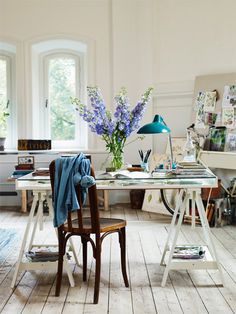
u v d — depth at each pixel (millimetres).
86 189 3742
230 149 6324
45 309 3510
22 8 7527
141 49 7383
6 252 4992
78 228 3721
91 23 7516
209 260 4090
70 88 8016
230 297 3705
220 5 6750
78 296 3762
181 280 4105
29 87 7652
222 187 6312
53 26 7543
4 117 7809
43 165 7410
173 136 7250
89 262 4637
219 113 6551
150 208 7023
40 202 4137
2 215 6898
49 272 4359
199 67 6980
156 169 4281
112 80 7480
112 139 4418
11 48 7785
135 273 4289
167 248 4473
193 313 3408
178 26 7113
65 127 8062
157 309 3484
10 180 7082
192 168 4094
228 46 6707
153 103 7395
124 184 3934
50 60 7973
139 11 7352
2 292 3865
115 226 3818
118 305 3568
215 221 6078
